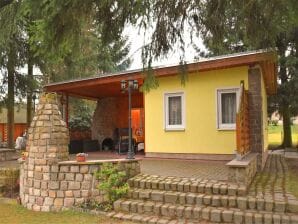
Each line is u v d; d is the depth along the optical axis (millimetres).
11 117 15305
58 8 4473
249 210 5625
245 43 5852
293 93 17156
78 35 5031
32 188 7289
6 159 12266
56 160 7109
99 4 4762
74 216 6359
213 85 10188
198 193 6281
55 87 12883
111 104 16188
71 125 16828
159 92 11133
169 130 10906
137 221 5859
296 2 4559
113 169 6848
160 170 8242
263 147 9641
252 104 8914
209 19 5434
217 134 10102
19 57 13898
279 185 6820
